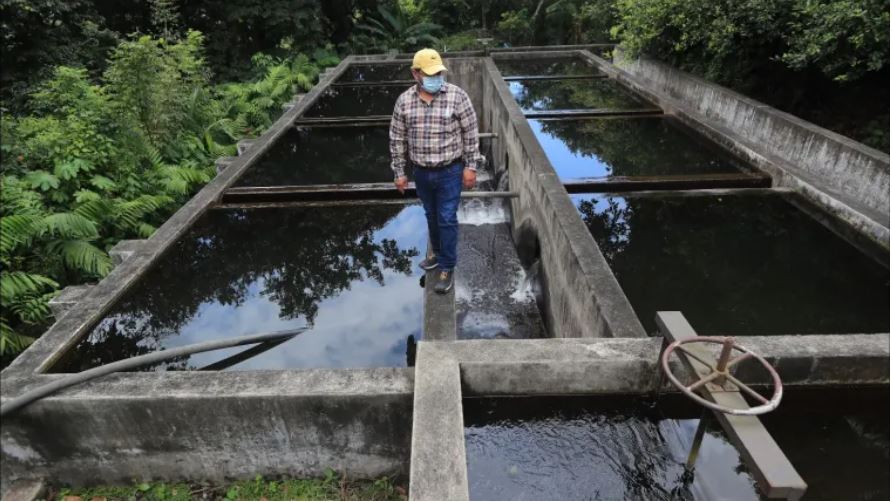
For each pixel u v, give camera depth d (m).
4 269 4.10
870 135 4.89
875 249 3.65
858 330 2.98
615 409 2.34
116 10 10.73
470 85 10.80
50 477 2.38
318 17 13.07
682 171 5.07
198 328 3.21
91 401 2.18
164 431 2.28
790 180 4.53
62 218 4.21
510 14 15.98
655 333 3.01
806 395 2.30
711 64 6.79
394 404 2.22
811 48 4.50
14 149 4.85
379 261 3.96
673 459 2.14
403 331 3.27
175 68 7.49
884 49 4.17
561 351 2.33
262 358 3.01
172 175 5.76
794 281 3.43
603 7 12.73
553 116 6.77
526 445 2.22
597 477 2.08
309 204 4.63
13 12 7.71
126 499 2.36
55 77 7.14
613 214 4.26
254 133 8.70
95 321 3.06
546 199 4.09
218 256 3.92
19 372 2.46
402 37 14.86
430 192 3.25
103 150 5.36
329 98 8.76
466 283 4.94
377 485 2.39
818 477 2.02
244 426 2.27
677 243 3.88
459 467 1.74
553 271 3.91
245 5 11.92
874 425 2.19
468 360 2.29
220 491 2.39
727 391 1.84
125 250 3.92
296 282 3.71
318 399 2.20
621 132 6.21
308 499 2.33
